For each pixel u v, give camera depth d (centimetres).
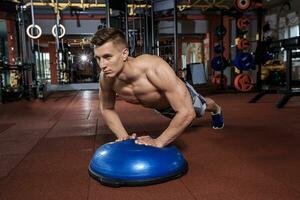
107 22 496
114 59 136
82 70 1184
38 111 434
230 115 335
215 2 916
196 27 1065
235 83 625
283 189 132
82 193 133
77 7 891
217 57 690
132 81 152
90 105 502
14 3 630
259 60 609
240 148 199
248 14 978
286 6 938
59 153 201
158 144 152
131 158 140
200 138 229
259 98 463
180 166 148
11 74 720
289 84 407
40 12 960
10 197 131
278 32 985
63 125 312
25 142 237
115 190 135
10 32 839
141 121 321
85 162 179
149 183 138
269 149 195
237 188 134
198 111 190
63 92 846
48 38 1027
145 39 754
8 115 398
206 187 136
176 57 570
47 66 1118
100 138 246
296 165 163
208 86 842
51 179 152
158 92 157
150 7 727
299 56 432
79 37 1055
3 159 190
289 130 250
